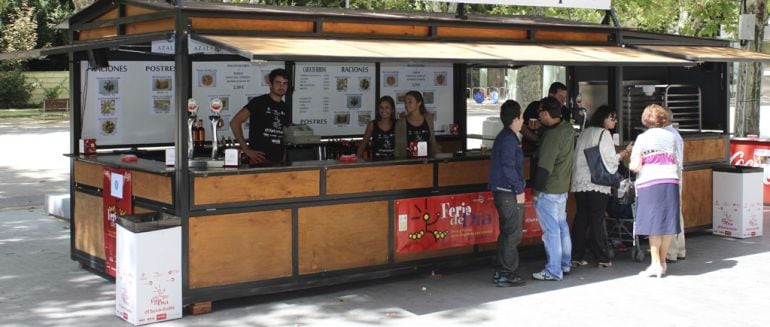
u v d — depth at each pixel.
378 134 8.63
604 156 8.05
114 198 7.47
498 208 7.48
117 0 7.48
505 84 26.27
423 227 7.81
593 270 8.27
